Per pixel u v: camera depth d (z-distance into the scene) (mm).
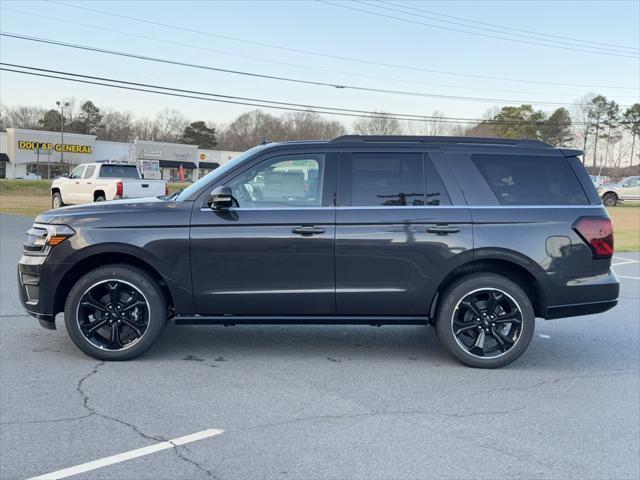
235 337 6082
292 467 3324
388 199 5105
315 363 5273
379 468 3332
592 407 4352
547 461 3463
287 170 5129
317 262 5016
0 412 4012
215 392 4477
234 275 5020
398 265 5043
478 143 5281
